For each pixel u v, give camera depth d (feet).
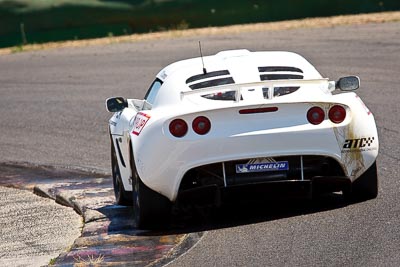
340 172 92.58
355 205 95.91
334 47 264.93
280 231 88.22
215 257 81.76
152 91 103.60
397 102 175.73
